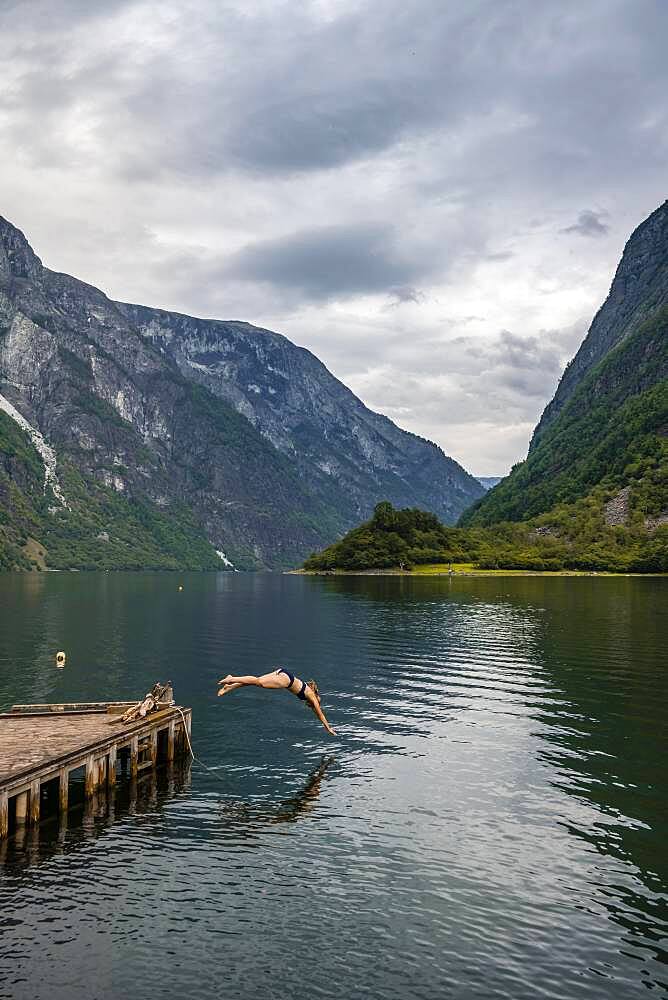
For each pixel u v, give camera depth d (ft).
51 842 77.25
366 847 76.23
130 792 93.09
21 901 64.75
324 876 69.82
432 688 155.94
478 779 97.19
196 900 65.16
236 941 58.85
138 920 61.77
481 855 74.43
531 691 152.46
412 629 266.36
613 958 57.00
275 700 146.51
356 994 52.49
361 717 131.13
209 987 53.06
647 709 136.15
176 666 187.52
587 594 465.47
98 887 67.36
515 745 112.78
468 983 53.83
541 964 56.18
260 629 272.72
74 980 53.62
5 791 76.48
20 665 188.44
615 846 76.59
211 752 110.52
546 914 63.21
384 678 167.73
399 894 66.39
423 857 73.82
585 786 94.38
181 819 83.87
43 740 93.66
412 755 107.86
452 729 122.42
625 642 226.58
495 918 62.54
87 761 88.69
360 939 59.26
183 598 479.82
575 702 141.90
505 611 339.57
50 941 58.49
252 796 91.40
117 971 54.75
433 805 87.92
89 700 147.43
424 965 55.88
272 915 62.75
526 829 80.94
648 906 64.59
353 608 366.63
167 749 105.40
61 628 278.87
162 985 53.21
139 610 370.32
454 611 342.03
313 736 118.93
